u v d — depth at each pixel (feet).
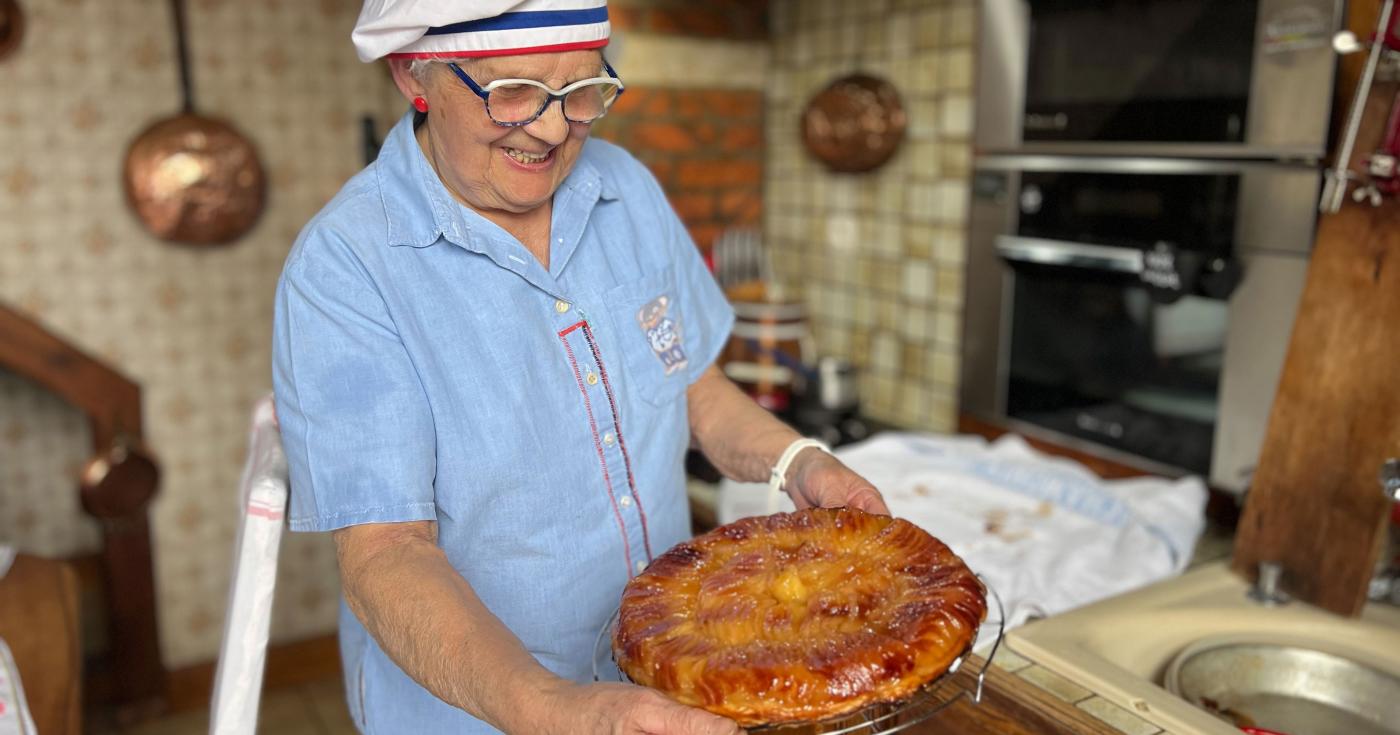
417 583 2.87
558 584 3.58
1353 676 4.24
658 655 2.85
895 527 3.36
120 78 8.29
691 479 6.34
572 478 3.55
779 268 9.22
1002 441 6.39
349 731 9.09
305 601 9.84
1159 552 5.15
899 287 7.98
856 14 7.96
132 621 8.86
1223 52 5.52
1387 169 4.16
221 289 9.00
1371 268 4.27
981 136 7.04
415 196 3.29
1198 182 5.77
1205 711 3.69
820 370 7.65
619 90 3.24
